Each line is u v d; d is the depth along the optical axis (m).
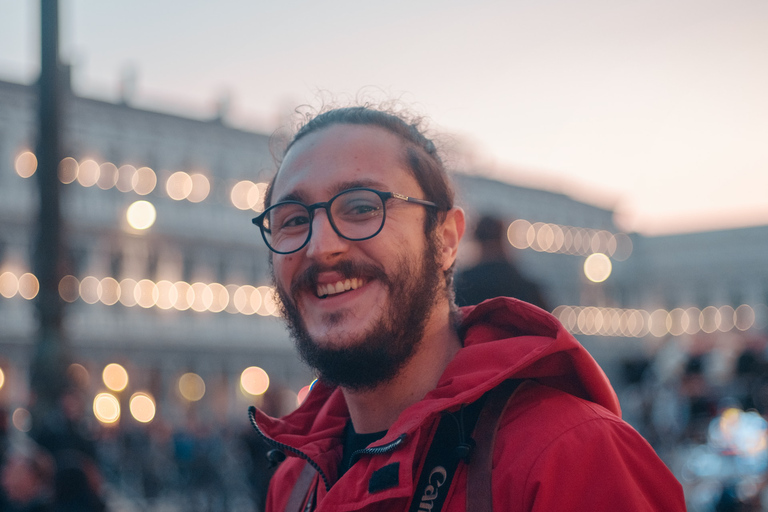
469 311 1.72
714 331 55.25
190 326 36.00
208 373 36.34
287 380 38.44
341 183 1.53
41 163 7.71
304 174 1.57
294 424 1.87
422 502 1.39
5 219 31.09
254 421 1.76
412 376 1.56
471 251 3.41
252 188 38.41
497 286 3.29
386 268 1.49
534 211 49.31
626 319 55.62
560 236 51.03
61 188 7.81
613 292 55.31
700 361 7.07
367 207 1.51
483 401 1.44
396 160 1.57
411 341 1.50
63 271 7.81
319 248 1.49
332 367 1.49
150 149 35.75
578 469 1.28
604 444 1.30
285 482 1.88
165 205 35.97
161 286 35.50
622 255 56.41
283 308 1.62
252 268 38.16
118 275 34.41
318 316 1.51
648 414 7.67
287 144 1.76
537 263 49.22
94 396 32.78
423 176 1.58
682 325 56.16
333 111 1.66
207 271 36.84
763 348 6.75
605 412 1.40
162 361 35.12
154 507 19.17
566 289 51.41
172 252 36.00
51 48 7.67
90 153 34.03
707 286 56.00
